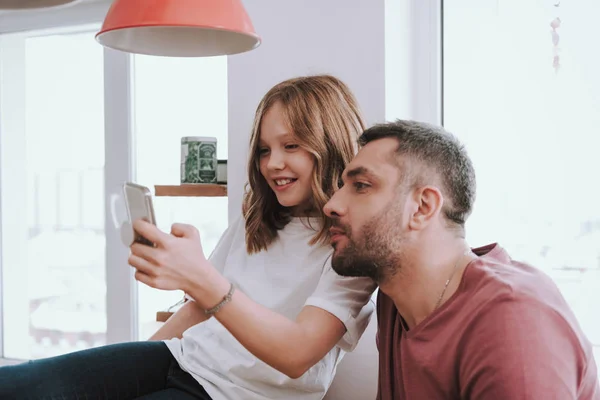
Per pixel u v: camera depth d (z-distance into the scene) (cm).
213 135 203
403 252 100
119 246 214
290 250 134
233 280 137
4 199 237
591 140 159
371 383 163
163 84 209
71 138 227
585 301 160
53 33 228
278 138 129
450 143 103
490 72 170
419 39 176
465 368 92
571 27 160
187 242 96
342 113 132
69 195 228
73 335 231
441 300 100
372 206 100
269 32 171
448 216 101
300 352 107
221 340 132
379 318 114
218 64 200
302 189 130
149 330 215
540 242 165
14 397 118
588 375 92
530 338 86
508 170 168
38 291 236
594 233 159
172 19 94
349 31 162
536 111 165
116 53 211
